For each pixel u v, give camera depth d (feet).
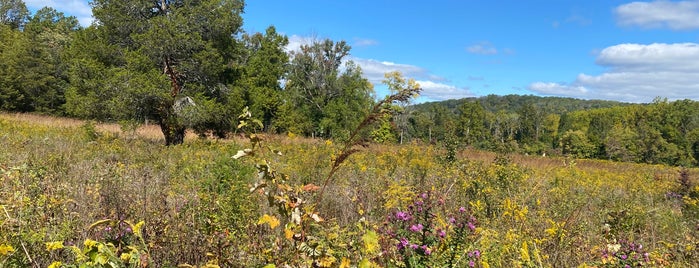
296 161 27.40
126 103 56.13
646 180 47.67
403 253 9.52
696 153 232.73
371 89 140.46
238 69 71.00
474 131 254.68
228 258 9.77
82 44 61.77
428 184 23.21
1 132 46.09
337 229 9.40
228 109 64.18
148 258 6.17
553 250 12.41
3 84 121.49
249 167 19.25
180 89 63.00
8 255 7.19
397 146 54.03
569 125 327.88
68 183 16.56
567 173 39.78
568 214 19.47
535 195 22.54
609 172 60.54
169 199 15.83
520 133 330.34
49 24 198.90
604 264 11.78
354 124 129.18
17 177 12.72
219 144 49.24
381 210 15.53
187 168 23.38
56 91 128.98
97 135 52.90
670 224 20.51
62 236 9.43
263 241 10.96
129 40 61.31
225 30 63.21
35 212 10.36
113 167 20.92
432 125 247.91
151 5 61.16
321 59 145.07
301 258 6.29
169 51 58.54
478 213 15.08
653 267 12.02
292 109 125.29
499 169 29.19
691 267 12.74
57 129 61.62
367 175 26.20
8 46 144.15
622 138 212.02
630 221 17.94
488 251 10.81
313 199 17.37
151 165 28.45
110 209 13.58
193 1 61.93
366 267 6.32
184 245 11.11
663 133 247.29
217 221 11.59
